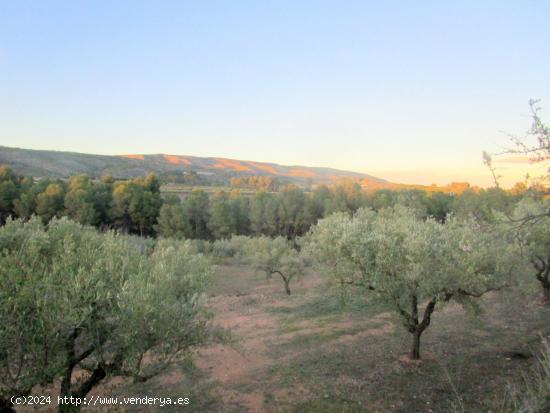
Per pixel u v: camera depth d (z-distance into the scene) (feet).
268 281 132.36
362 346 59.47
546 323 66.64
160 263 34.30
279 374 49.98
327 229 56.13
